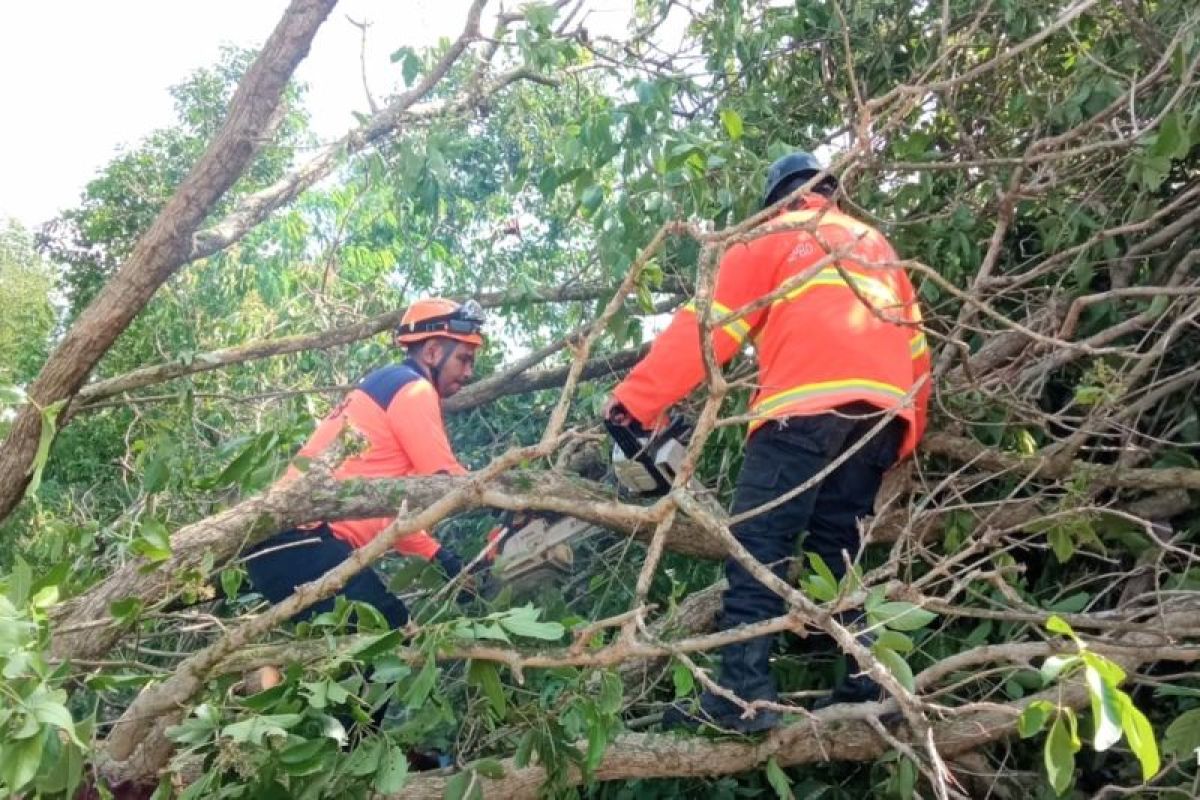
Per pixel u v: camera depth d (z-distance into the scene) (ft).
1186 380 9.68
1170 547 7.37
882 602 5.54
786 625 5.66
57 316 21.80
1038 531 8.88
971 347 11.75
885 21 13.15
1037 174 10.46
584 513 6.25
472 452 15.47
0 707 5.16
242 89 10.30
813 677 9.62
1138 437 10.66
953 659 7.67
